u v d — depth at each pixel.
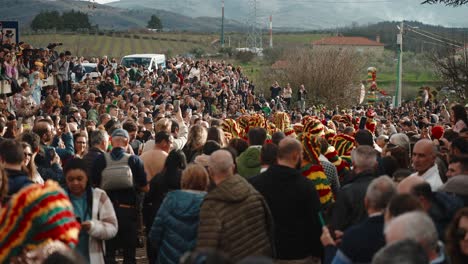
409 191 7.11
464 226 6.54
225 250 7.89
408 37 113.75
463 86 28.70
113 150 10.37
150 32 153.50
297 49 83.00
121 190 10.27
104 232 8.59
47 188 6.62
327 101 73.06
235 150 10.52
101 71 46.56
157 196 10.27
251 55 132.00
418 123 27.59
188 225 8.59
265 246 8.05
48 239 6.48
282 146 8.80
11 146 8.42
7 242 6.48
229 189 8.01
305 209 8.69
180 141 15.12
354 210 8.18
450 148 10.70
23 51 34.03
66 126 12.83
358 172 8.48
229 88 50.09
